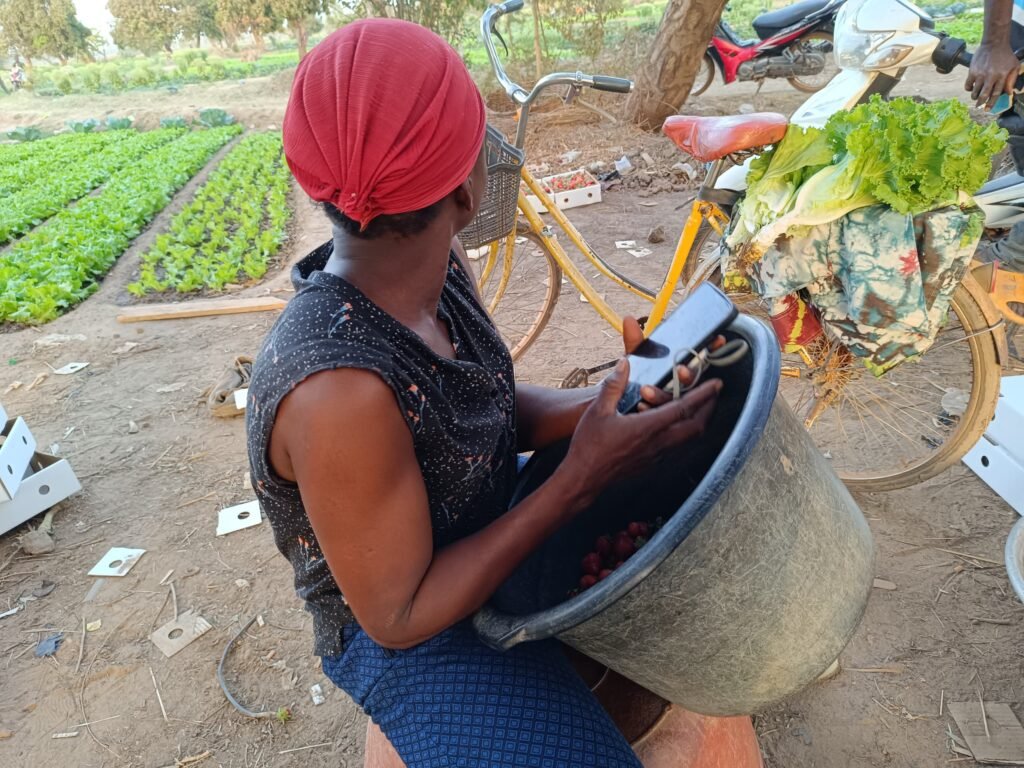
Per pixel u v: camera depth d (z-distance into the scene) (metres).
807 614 1.15
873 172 1.89
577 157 7.38
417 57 0.98
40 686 2.37
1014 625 2.24
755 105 8.86
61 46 48.72
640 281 4.74
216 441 3.59
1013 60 2.74
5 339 4.98
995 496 2.72
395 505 1.07
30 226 8.94
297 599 2.62
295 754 2.10
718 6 7.09
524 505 1.18
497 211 2.81
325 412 1.00
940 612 2.30
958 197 1.95
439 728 1.25
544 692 1.28
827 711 2.06
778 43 7.91
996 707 2.02
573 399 1.60
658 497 1.64
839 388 2.48
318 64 0.99
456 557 1.16
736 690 1.20
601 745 1.24
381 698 1.33
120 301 5.57
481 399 1.29
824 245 2.02
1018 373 3.19
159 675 2.37
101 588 2.73
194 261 6.41
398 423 1.06
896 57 2.96
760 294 2.17
